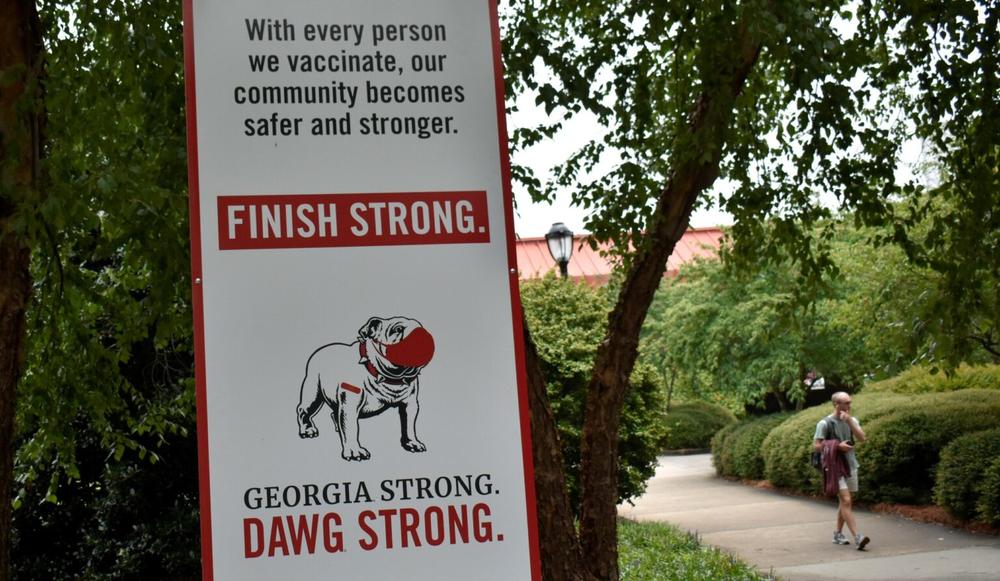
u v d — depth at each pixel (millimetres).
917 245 6387
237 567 2879
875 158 6258
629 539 11773
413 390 3027
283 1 3166
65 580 9367
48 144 5164
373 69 3182
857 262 13914
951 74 6074
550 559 4738
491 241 3133
